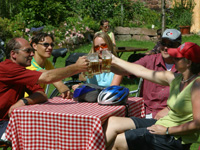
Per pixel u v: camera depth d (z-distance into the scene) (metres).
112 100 3.67
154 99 4.35
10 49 3.72
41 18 15.41
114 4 18.48
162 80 3.76
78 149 3.31
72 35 14.00
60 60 11.99
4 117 3.75
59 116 3.31
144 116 4.20
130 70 3.94
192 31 18.38
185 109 3.20
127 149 3.37
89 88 3.86
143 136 3.32
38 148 3.44
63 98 4.09
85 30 15.28
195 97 3.07
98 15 18.20
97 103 3.81
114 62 4.02
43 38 4.48
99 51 4.50
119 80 4.54
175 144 3.27
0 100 3.70
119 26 17.67
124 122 3.45
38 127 3.40
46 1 15.57
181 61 3.23
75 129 3.28
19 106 3.68
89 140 3.25
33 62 4.49
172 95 3.41
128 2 18.56
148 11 18.88
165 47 4.27
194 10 18.34
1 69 3.66
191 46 3.18
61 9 16.23
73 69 3.58
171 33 4.25
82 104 3.75
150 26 17.38
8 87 3.72
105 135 3.41
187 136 3.23
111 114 3.43
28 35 13.86
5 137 3.49
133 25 17.78
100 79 4.68
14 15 16.03
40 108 3.52
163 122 3.39
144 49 9.64
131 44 15.83
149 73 3.84
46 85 5.07
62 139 3.34
